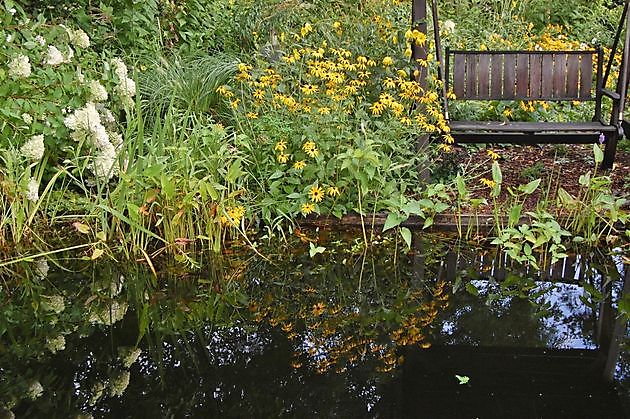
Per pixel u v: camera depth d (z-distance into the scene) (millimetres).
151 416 2482
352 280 3625
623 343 3016
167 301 3422
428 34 5730
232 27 5902
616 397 2602
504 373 2766
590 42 7371
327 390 2656
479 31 6707
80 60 4383
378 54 4672
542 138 4586
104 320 3244
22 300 3398
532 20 7691
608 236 3912
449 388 2658
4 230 3824
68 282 3547
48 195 3949
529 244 3932
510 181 4664
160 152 3967
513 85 4957
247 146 4074
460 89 4953
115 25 5426
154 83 5020
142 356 2945
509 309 3328
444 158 4723
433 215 4062
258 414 2492
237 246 3930
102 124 4301
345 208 4090
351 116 4555
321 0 5457
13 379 2762
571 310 3314
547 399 2582
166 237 3785
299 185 4113
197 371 2818
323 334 3135
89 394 2646
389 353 2953
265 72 4617
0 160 3889
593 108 5816
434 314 3289
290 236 4031
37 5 5059
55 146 4137
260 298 3459
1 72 3863
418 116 4184
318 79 4461
